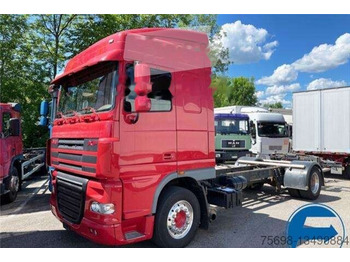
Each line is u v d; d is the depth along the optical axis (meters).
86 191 3.81
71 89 4.68
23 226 5.49
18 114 8.14
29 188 9.33
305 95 11.83
